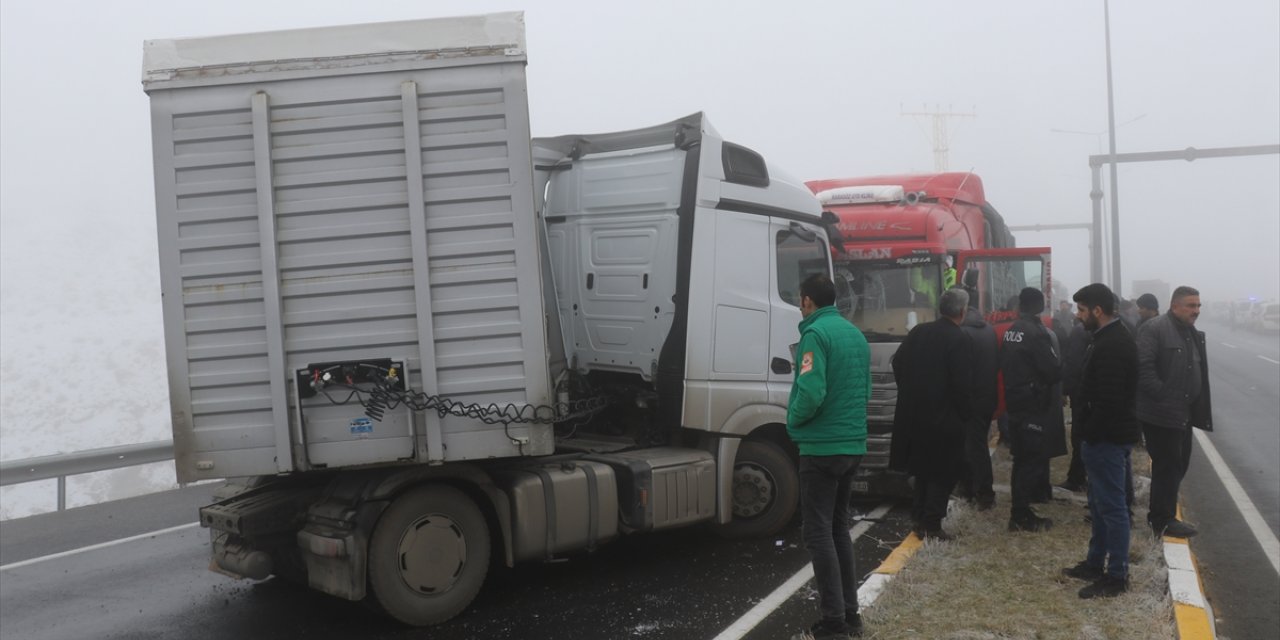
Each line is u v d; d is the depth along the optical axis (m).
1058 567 6.54
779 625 5.75
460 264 5.61
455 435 5.58
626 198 7.50
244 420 5.50
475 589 6.01
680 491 6.98
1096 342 6.07
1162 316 7.42
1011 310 12.31
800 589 6.46
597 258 7.66
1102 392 5.94
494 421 5.61
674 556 7.38
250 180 5.53
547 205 8.00
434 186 5.60
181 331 5.49
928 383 7.21
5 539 8.71
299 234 5.54
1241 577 7.13
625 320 7.45
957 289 7.29
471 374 5.61
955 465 7.26
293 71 5.56
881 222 10.91
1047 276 12.30
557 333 7.75
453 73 5.62
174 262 5.50
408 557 5.75
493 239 5.62
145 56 5.53
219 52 5.56
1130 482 7.81
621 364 7.46
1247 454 12.73
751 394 7.44
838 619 5.24
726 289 7.32
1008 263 12.38
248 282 5.51
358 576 5.56
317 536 5.69
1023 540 7.25
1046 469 8.51
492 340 5.62
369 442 5.55
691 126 7.22
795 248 8.06
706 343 7.17
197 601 6.63
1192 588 5.98
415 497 5.77
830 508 5.32
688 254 7.07
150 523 9.35
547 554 6.22
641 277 7.36
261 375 5.50
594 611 6.10
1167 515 7.28
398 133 5.60
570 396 7.63
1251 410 17.75
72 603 6.67
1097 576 6.21
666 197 7.27
